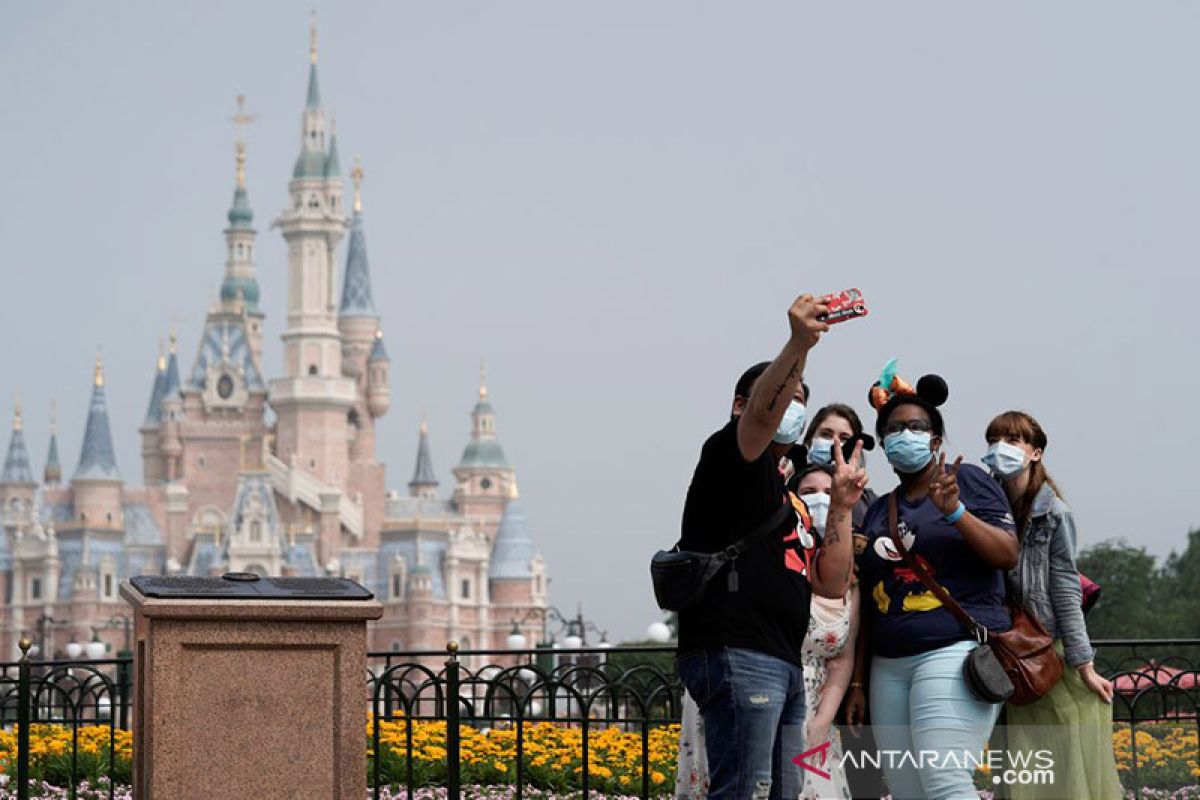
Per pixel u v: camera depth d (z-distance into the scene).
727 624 9.32
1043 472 10.84
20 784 13.34
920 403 10.07
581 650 15.98
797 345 8.95
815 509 10.76
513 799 17.12
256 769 10.52
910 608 9.99
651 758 18.75
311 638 10.62
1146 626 109.25
